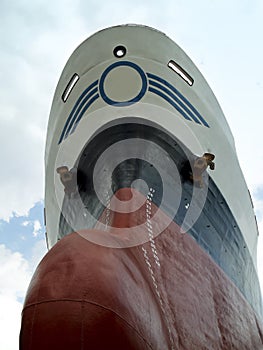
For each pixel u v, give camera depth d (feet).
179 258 23.49
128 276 17.56
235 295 28.04
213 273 26.07
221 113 33.12
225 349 23.56
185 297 21.85
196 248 25.77
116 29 28.73
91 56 28.94
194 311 21.95
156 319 18.24
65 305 15.06
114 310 15.47
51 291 15.37
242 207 32.42
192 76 30.81
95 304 15.21
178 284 21.98
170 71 29.27
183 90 29.58
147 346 16.70
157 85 28.22
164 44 29.55
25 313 15.30
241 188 32.58
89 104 28.19
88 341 14.76
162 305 19.75
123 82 27.91
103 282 15.84
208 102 31.48
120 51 28.43
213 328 23.03
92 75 28.60
